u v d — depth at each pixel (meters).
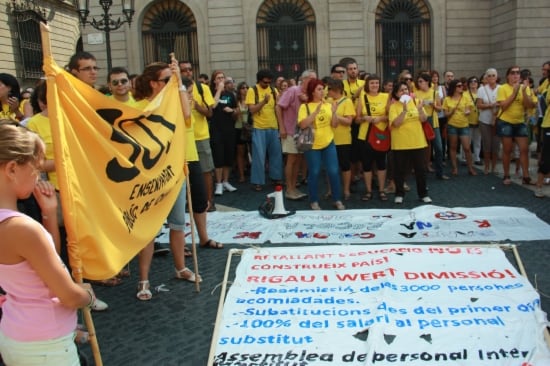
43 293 2.09
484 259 4.73
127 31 18.39
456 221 6.48
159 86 4.61
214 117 8.94
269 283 4.41
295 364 3.30
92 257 2.71
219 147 8.97
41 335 2.10
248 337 3.60
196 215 5.84
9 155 1.97
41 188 2.54
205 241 5.94
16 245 1.98
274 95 9.10
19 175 2.02
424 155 7.72
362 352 3.40
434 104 9.29
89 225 2.68
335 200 7.53
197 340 3.85
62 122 2.65
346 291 4.22
